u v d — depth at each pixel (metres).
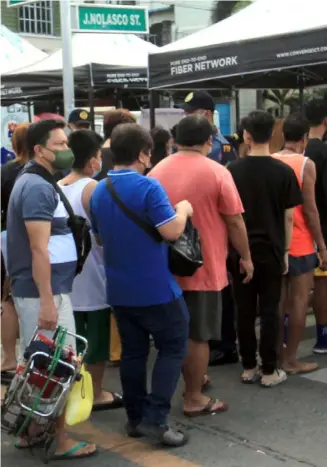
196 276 3.84
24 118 11.29
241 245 4.02
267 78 8.60
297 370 4.79
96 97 11.15
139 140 3.53
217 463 3.47
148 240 3.44
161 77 6.36
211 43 5.93
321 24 5.35
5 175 4.59
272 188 4.27
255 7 6.54
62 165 3.38
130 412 3.77
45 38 22.31
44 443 3.65
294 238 4.61
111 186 3.50
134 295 3.49
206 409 4.09
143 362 3.71
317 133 4.91
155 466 3.45
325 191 4.82
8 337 4.70
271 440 3.74
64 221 3.44
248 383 4.62
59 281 3.41
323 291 5.12
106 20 7.28
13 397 3.22
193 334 3.92
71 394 3.35
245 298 4.49
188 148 3.93
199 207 3.83
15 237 3.38
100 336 4.12
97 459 3.56
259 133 4.28
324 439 3.73
